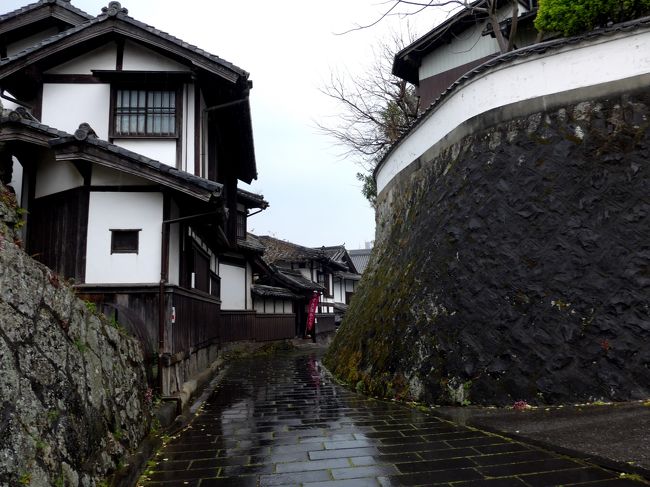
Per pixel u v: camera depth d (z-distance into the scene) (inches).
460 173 391.5
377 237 637.9
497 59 379.6
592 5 351.3
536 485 178.4
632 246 285.7
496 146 369.7
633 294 275.7
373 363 406.0
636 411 237.8
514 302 309.3
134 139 429.1
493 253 332.2
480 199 359.6
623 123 317.4
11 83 430.0
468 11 624.4
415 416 304.0
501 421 260.2
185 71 430.6
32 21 476.1
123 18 421.4
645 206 290.0
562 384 275.0
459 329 327.0
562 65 350.3
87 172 349.4
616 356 267.6
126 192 351.3
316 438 261.7
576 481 180.1
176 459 227.1
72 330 175.3
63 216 354.6
